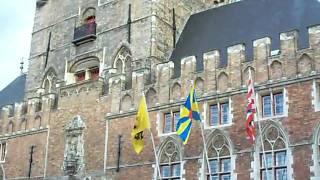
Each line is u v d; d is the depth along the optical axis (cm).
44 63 4788
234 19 4131
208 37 4109
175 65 4012
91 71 4453
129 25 4262
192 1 4712
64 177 4044
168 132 3594
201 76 3541
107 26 4412
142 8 4247
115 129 3872
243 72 3356
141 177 3609
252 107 2969
